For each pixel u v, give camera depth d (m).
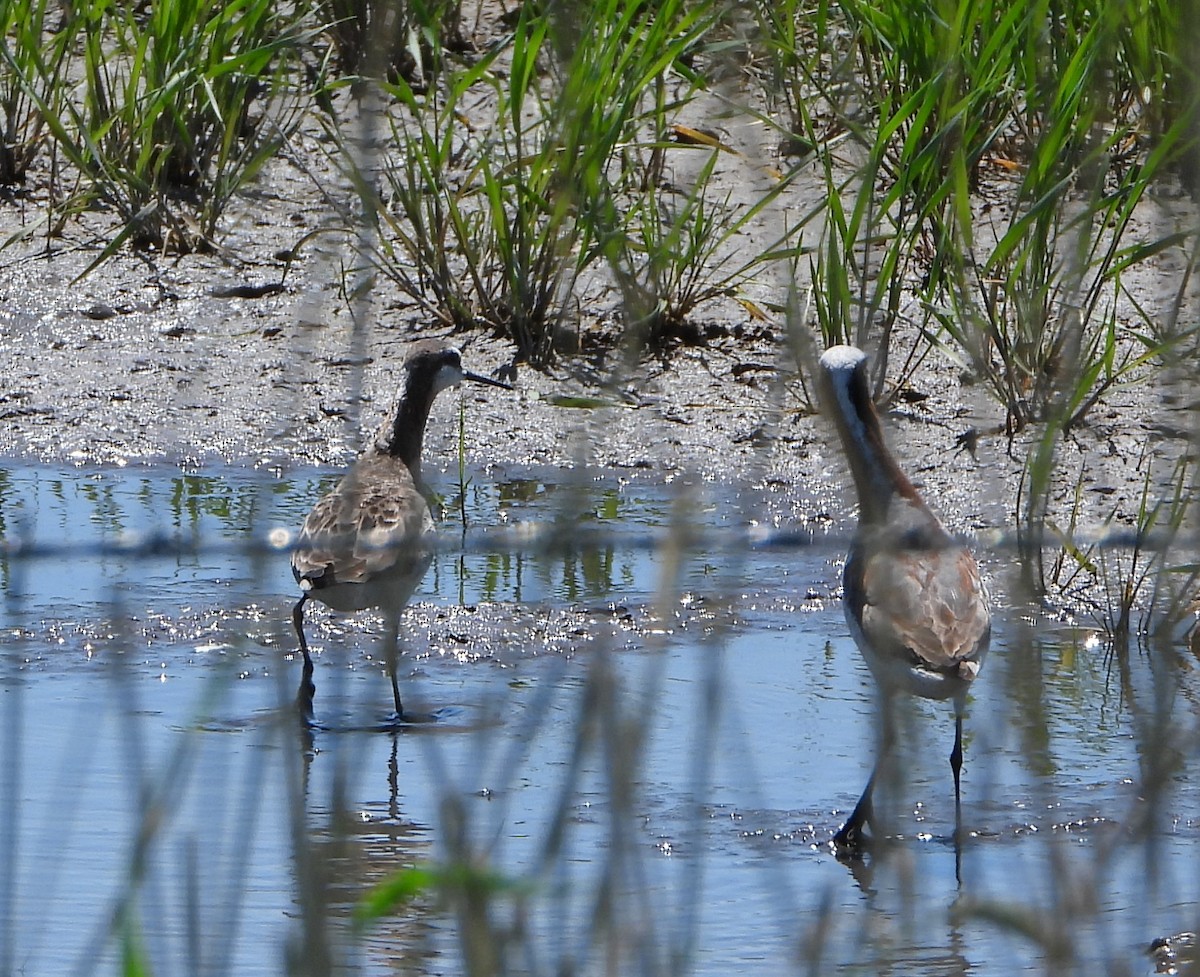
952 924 8.34
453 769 10.21
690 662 11.65
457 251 16.80
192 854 5.88
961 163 12.94
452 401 15.78
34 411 15.74
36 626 11.99
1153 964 7.39
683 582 12.88
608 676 5.55
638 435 14.91
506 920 7.39
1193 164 6.20
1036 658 7.13
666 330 16.19
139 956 5.88
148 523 13.38
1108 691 11.04
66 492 14.28
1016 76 15.41
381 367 16.33
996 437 14.16
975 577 9.56
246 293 17.44
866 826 9.55
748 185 17.39
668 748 10.41
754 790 9.70
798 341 7.30
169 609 12.35
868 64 16.56
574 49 6.24
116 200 18.02
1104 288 15.59
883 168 16.41
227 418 15.74
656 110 15.32
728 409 15.34
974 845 9.27
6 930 6.32
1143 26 13.38
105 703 10.88
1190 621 11.87
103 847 8.92
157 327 17.05
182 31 18.06
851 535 10.99
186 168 18.56
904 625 9.19
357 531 11.30
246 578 12.92
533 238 16.00
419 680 11.58
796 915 8.55
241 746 10.38
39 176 19.05
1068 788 9.91
